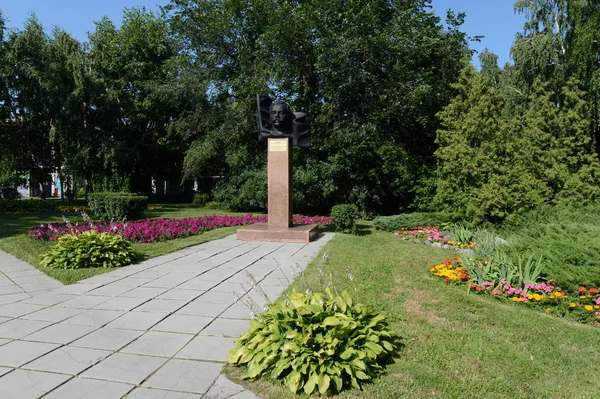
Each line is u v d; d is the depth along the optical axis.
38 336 3.82
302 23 15.62
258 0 17.03
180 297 5.12
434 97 16.02
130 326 4.09
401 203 17.42
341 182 17.16
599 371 3.29
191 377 3.03
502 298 5.08
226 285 5.70
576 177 10.81
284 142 10.19
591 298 4.73
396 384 2.93
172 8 19.97
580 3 17.78
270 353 3.01
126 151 22.09
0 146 20.14
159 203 27.50
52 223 12.53
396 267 6.77
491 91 10.26
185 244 9.14
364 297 5.04
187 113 22.09
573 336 3.99
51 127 20.95
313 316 3.05
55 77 19.52
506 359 3.43
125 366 3.20
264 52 16.56
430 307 4.72
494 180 9.45
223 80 20.77
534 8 20.27
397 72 15.34
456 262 6.50
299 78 17.91
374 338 3.14
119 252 7.09
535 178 10.23
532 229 7.04
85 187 23.22
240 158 19.00
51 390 2.82
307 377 2.89
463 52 16.80
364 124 16.12
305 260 7.43
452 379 3.05
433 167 15.10
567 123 11.57
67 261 6.81
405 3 16.55
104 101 21.77
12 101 20.25
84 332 3.93
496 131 10.05
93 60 21.89
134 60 24.77
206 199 25.84
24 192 38.28
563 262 5.36
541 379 3.13
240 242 9.64
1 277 6.23
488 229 9.34
